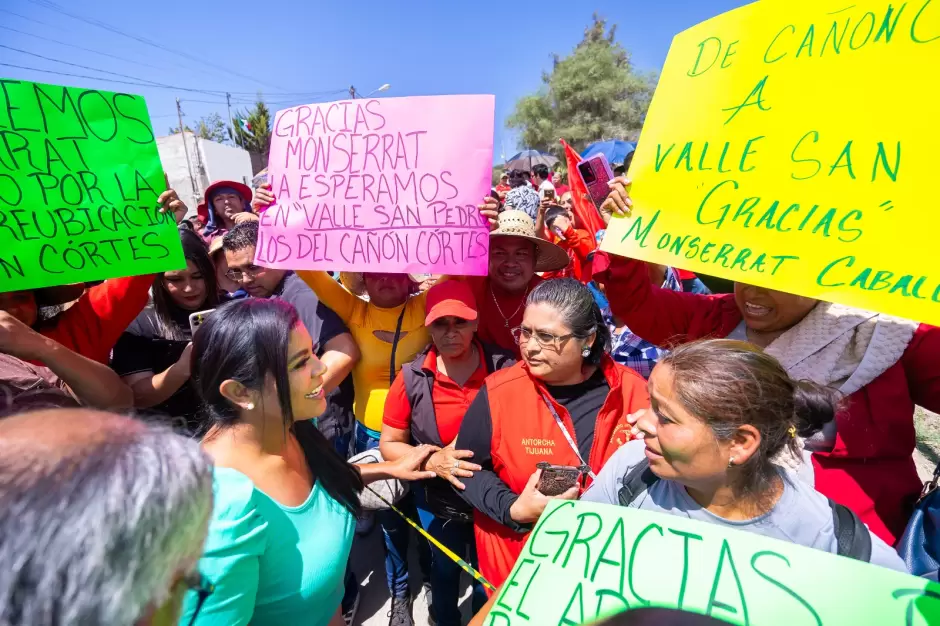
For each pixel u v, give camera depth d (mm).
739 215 1406
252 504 1021
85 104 1783
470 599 2648
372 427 2379
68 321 1897
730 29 1488
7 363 1505
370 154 2238
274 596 1133
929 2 1137
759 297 1468
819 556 828
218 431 1189
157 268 1901
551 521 1101
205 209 5387
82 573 472
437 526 2111
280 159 2338
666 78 1624
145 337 2166
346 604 2537
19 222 1663
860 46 1237
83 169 1776
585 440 1567
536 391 1606
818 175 1275
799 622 786
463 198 2174
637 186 1645
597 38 35500
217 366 1112
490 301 2695
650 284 1906
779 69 1371
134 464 555
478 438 1646
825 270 1232
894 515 1408
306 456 1364
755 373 917
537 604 965
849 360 1403
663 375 977
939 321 1055
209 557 919
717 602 838
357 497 1461
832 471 1438
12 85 1664
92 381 1659
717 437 915
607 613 888
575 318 1471
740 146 1427
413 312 2371
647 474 1160
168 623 599
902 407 1375
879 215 1174
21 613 453
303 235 2301
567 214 4559
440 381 1967
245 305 1171
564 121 33812
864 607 771
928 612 741
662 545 934
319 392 1271
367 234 2246
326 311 2418
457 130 2174
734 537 892
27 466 521
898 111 1167
